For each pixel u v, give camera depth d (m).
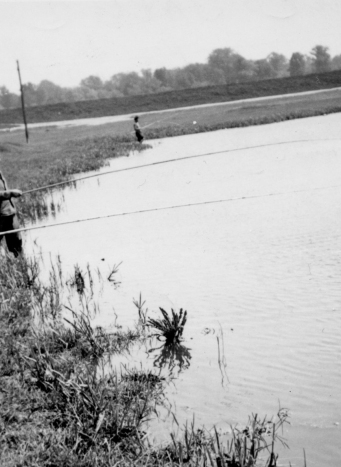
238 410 5.32
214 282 8.49
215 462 4.57
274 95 82.19
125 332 7.05
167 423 5.16
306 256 9.20
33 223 13.91
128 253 10.47
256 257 9.45
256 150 23.16
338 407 5.27
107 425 5.01
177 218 12.84
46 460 4.58
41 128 73.56
